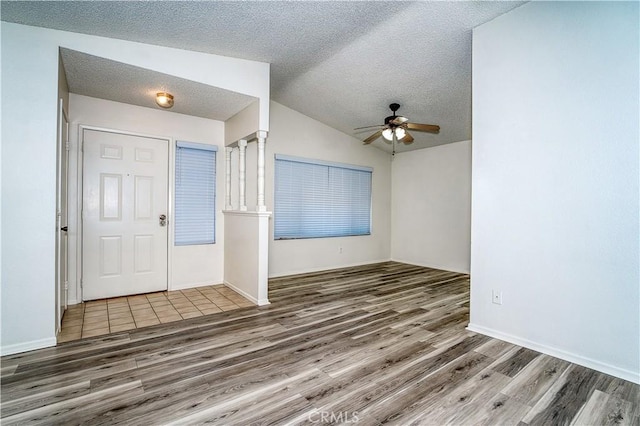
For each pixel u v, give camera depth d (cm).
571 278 220
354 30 288
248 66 341
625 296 198
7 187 224
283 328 281
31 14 221
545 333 232
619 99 199
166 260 399
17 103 227
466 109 439
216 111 395
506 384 190
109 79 304
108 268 363
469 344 247
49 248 238
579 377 199
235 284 403
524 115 243
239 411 164
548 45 230
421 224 615
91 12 227
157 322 294
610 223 204
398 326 287
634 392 183
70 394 177
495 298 261
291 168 523
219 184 438
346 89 425
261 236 351
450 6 254
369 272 545
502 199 256
